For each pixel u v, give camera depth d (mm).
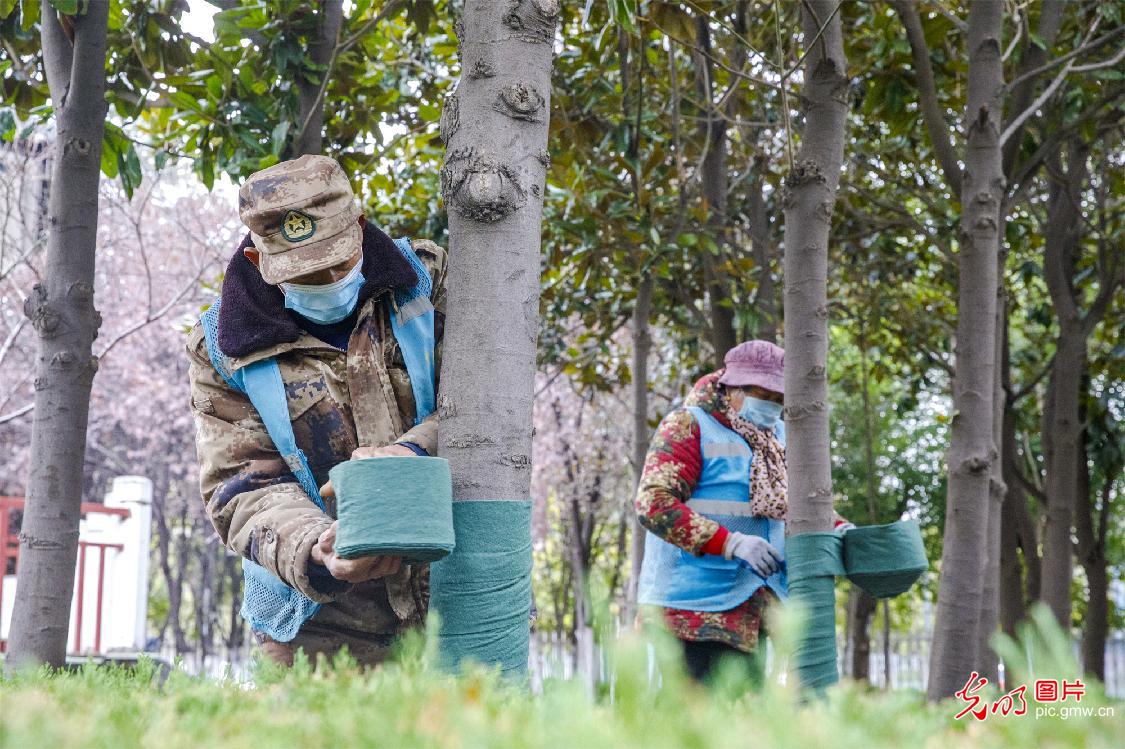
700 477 5070
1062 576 10656
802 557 4340
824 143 4758
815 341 4582
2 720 1284
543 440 19359
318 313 3242
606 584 1436
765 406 5090
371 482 2592
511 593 2947
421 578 3246
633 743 1120
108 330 19250
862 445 19328
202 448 3291
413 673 1849
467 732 1160
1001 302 7699
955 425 5848
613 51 8109
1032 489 11930
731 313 9414
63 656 4430
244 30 5945
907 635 30469
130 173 5715
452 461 3006
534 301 3139
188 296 17594
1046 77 8422
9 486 21500
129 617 12773
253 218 3053
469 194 3082
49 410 4508
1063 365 10906
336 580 3006
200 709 1598
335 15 6160
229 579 30234
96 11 4688
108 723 1418
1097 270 11625
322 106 6004
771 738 1153
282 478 3254
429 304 3361
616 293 10352
